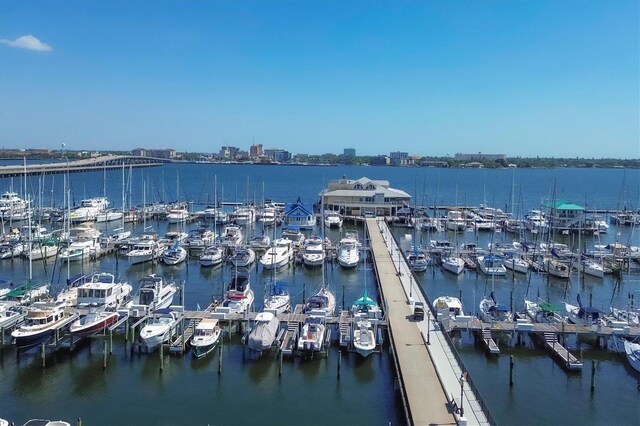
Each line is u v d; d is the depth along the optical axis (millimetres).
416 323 47438
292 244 82375
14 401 36844
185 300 58938
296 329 46312
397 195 120625
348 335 45188
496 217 112312
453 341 46625
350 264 73625
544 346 45844
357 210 121250
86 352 44094
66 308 48688
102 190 191875
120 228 101562
